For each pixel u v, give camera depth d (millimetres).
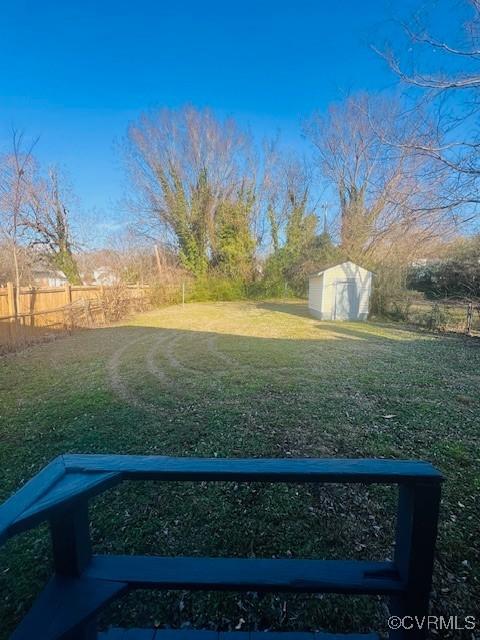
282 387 4555
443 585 1610
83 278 16469
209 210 19125
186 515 2141
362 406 3885
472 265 9555
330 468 931
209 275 19500
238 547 1881
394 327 10406
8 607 1523
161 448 2930
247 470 915
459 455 2805
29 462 2740
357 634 1323
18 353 6820
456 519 2053
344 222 16422
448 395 4246
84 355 6574
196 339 8227
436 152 5035
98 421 3504
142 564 1033
